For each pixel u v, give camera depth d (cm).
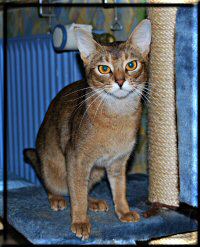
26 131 303
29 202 214
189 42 186
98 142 176
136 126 180
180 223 190
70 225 180
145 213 194
